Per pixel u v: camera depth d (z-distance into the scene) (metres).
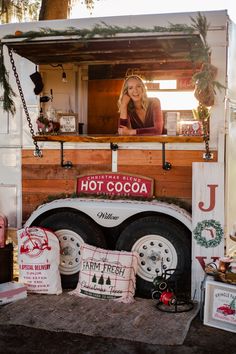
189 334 3.89
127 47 5.12
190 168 4.84
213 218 4.54
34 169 5.29
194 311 4.30
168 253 4.71
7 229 5.21
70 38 4.77
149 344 3.70
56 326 3.98
